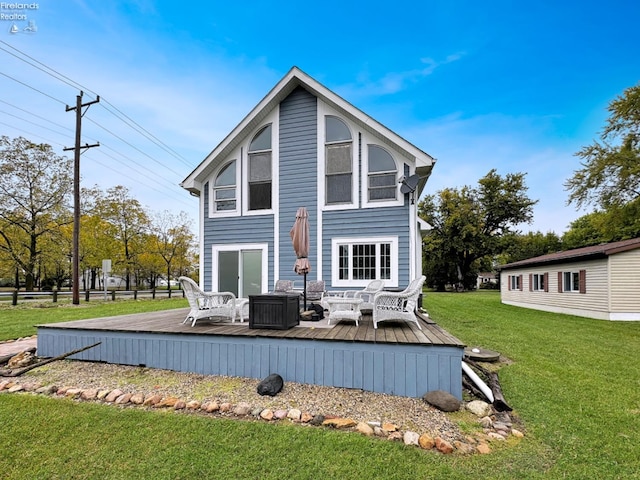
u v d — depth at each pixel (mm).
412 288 5406
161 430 3080
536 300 15430
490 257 36781
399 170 8117
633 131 14805
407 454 2678
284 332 4570
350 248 8328
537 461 2621
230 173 9430
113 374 4594
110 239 23344
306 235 6129
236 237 9188
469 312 12820
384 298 5137
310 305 7129
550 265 14234
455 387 3721
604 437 2996
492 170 32156
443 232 32906
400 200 8055
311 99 8828
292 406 3566
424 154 7648
